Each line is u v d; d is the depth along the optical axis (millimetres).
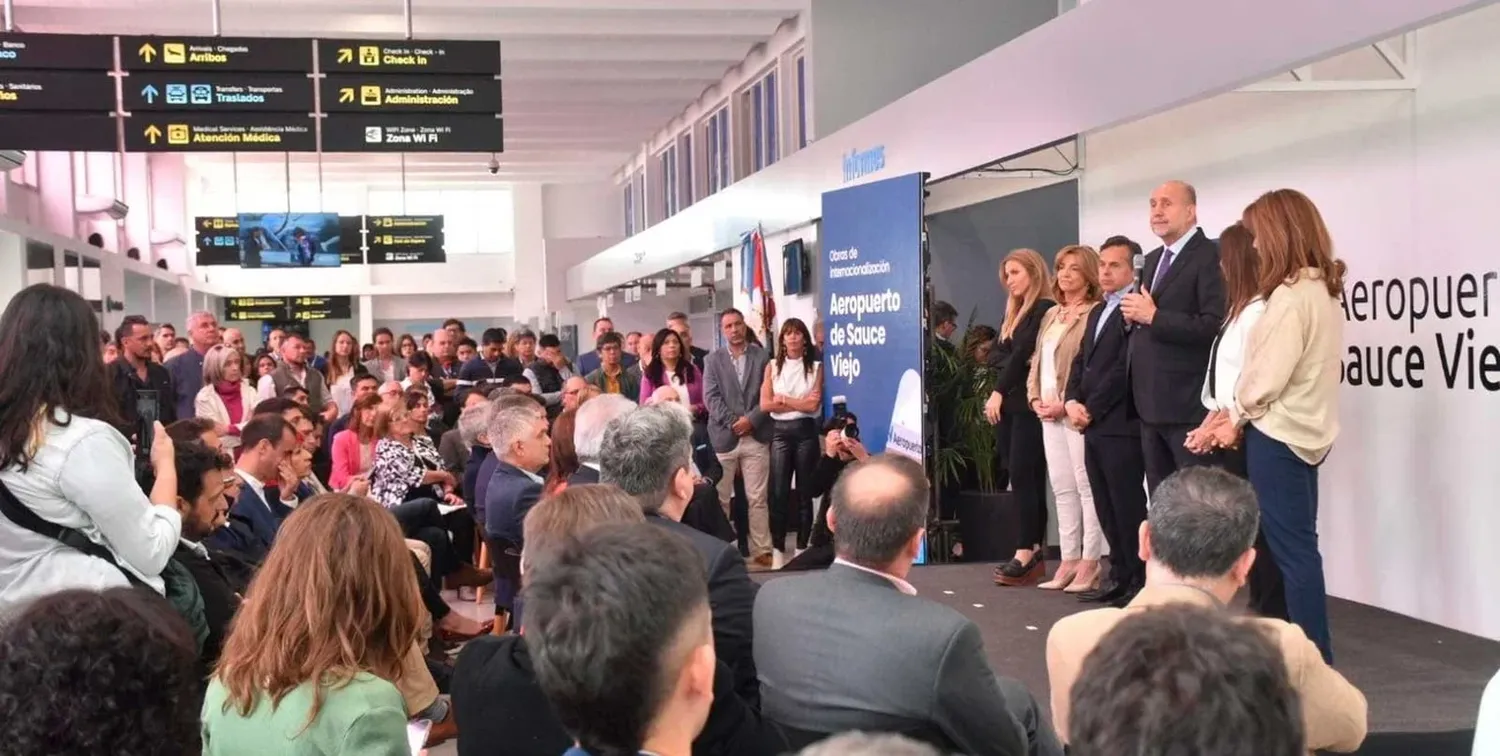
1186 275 5027
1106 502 5574
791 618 2475
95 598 1461
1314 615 4121
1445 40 4898
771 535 8133
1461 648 4648
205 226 21031
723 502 8133
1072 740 1155
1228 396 4426
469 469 6621
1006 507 7242
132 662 1392
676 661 1538
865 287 7445
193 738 1469
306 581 2230
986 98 6754
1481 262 4750
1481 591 4836
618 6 10805
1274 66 4434
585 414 4199
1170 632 1152
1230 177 6305
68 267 13703
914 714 2309
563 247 23562
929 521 7156
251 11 10992
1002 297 9789
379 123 8391
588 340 24188
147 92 7980
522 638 2365
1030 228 9852
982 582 6312
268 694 2176
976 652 2352
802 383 8008
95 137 7906
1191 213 5094
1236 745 1062
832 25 10523
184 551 3520
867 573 2506
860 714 2336
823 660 2396
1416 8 3732
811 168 9570
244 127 8164
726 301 16109
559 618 1526
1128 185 7242
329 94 8305
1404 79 5074
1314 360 4102
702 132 16609
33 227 12008
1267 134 6008
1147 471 5176
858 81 10531
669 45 13430
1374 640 4809
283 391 9305
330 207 27750
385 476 6805
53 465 2740
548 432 4938
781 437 7980
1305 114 5730
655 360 8992
